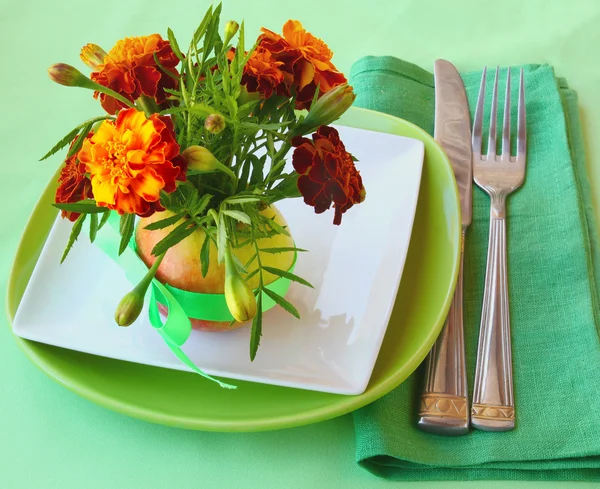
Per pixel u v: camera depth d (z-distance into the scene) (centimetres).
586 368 46
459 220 50
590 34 63
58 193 38
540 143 57
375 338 44
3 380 46
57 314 46
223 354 45
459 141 56
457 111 58
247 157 40
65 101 58
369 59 60
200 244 42
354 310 47
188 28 63
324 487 43
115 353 44
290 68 39
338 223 38
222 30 63
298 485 43
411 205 50
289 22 40
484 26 64
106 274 47
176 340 42
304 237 50
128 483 43
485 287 49
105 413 45
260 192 40
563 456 43
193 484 43
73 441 44
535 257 51
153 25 63
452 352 46
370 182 52
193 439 44
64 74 37
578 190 53
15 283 47
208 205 40
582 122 58
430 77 61
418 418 44
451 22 65
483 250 52
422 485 43
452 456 43
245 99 38
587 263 50
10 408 45
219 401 43
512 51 63
